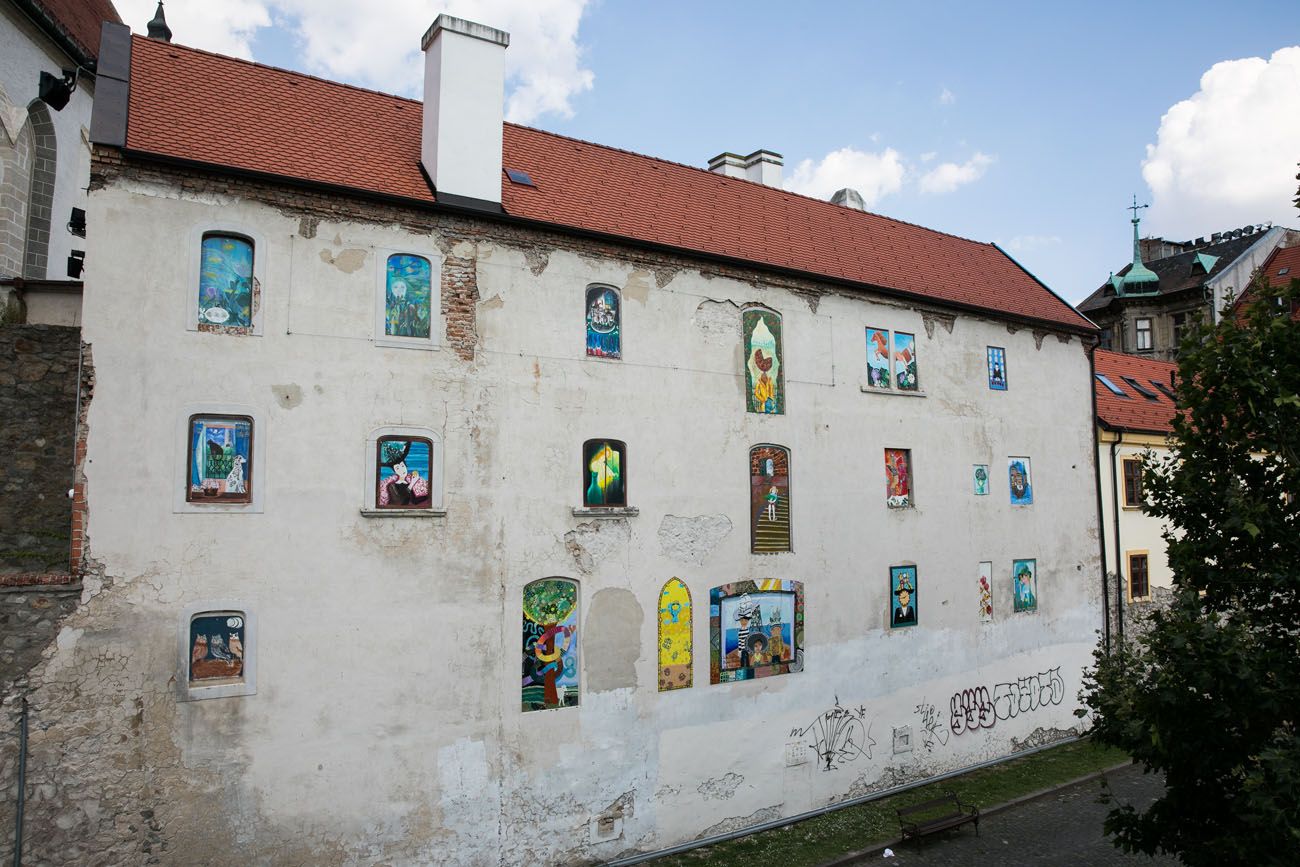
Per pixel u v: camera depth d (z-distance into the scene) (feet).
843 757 58.85
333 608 41.78
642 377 52.42
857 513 61.36
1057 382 77.77
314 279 42.93
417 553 44.06
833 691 58.70
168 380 39.34
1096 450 80.12
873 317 64.49
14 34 62.34
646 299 53.31
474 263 47.34
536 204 51.52
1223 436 33.45
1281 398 30.30
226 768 39.01
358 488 42.91
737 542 55.21
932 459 66.59
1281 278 132.36
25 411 41.11
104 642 37.22
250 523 40.34
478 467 46.11
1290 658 30.83
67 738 36.37
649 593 51.21
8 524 40.01
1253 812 28.32
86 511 37.32
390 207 45.11
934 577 65.46
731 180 70.33
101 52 43.83
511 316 48.11
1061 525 75.92
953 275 75.05
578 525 49.01
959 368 69.67
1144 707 31.76
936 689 64.69
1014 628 70.69
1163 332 164.45
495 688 45.57
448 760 44.01
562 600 48.16
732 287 57.21
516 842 45.73
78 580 36.94
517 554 46.88
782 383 58.65
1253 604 32.89
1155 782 64.80
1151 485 35.60
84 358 37.81
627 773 49.60
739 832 53.52
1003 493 71.56
